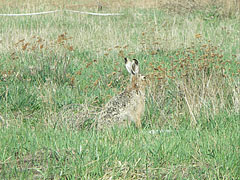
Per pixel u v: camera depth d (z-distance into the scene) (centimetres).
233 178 1281
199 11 5172
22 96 2152
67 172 1268
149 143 1521
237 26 4325
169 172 1283
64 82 2494
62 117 1819
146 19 4909
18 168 1302
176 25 4412
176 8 5288
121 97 1859
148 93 2041
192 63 2458
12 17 4847
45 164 1329
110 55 3100
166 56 3055
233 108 1958
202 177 1295
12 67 2616
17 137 1591
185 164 1370
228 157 1392
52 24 4522
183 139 1570
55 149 1424
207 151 1448
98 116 1873
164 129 1728
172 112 1927
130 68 1938
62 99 2205
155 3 6206
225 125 1744
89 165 1310
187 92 1992
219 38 3647
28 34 3675
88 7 5981
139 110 1883
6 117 1853
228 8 5034
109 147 1441
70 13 5275
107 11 5641
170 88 2131
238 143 1510
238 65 2748
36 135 1609
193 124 1778
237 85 2138
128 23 4650
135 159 1359
